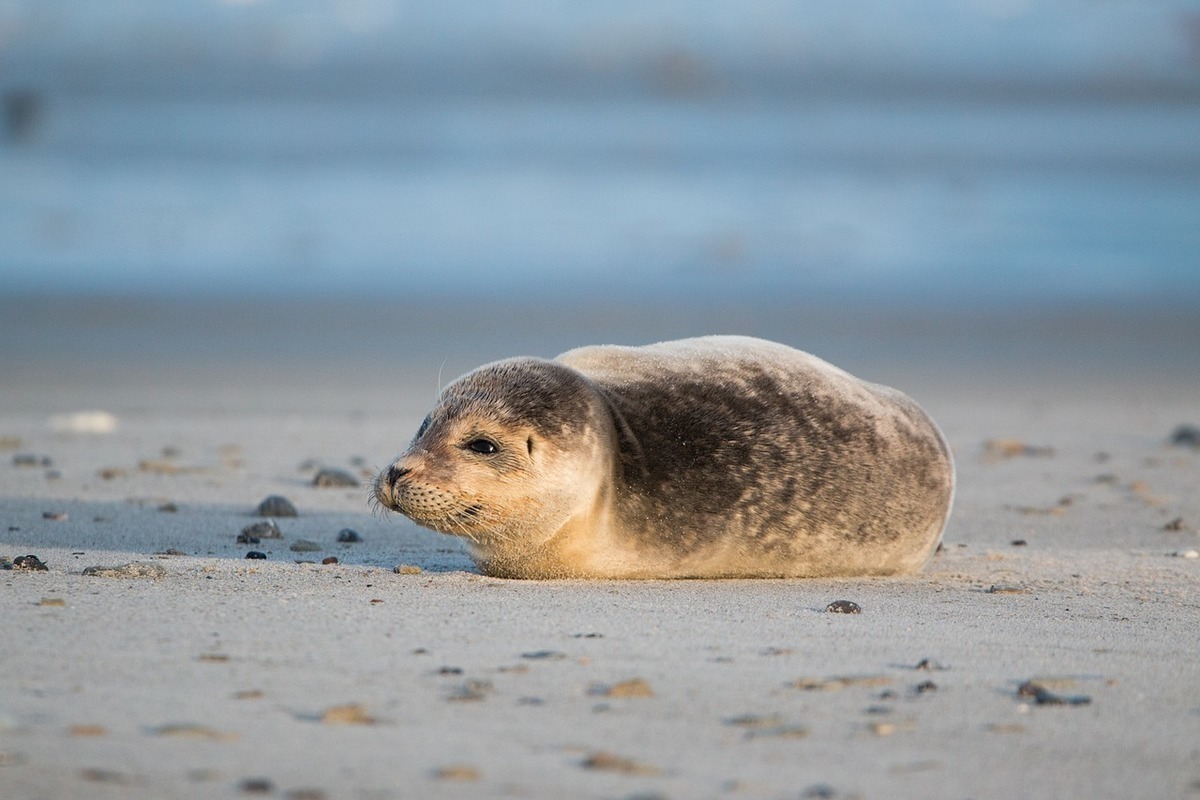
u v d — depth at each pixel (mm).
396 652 17453
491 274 85812
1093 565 26844
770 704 15820
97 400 51000
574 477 21719
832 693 16344
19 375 55750
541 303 76312
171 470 36531
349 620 19094
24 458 37281
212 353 62156
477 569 24062
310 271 85750
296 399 52156
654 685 16359
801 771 13703
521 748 14008
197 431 44562
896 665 17797
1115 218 111125
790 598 22219
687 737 14586
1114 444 45312
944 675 17375
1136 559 27734
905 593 23234
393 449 41719
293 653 17203
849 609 21109
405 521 30266
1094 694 16719
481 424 21656
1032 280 86812
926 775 13766
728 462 22781
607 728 14750
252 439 43156
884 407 24781
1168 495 36406
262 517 30188
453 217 108312
